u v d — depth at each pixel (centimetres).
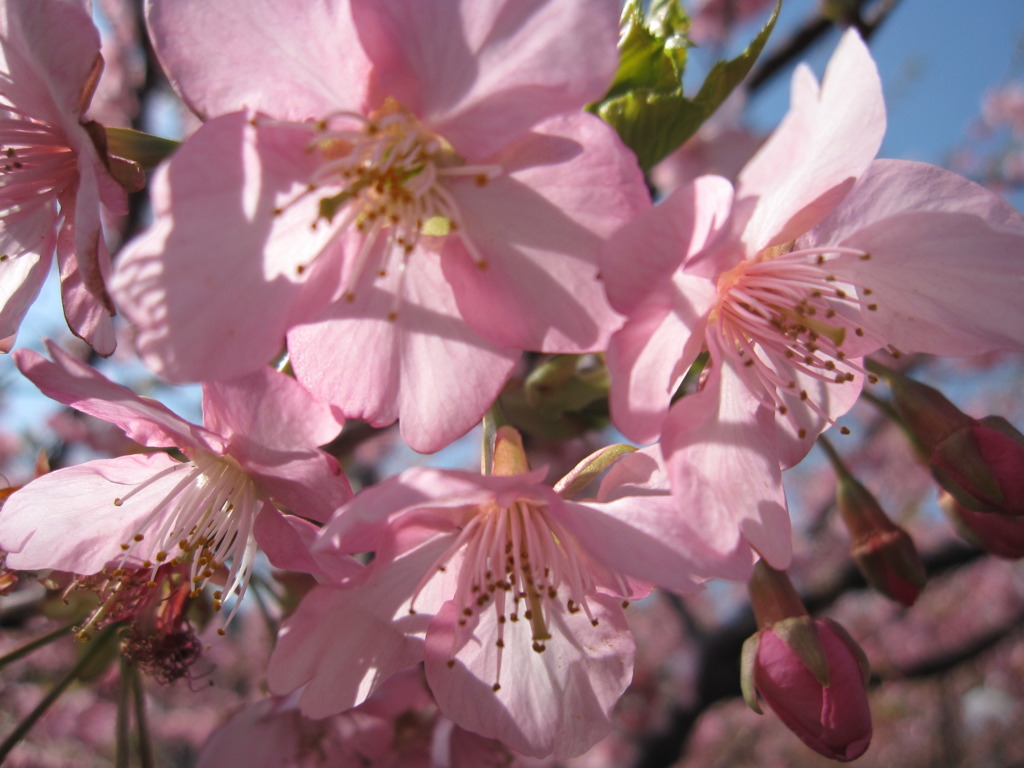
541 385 7
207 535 5
